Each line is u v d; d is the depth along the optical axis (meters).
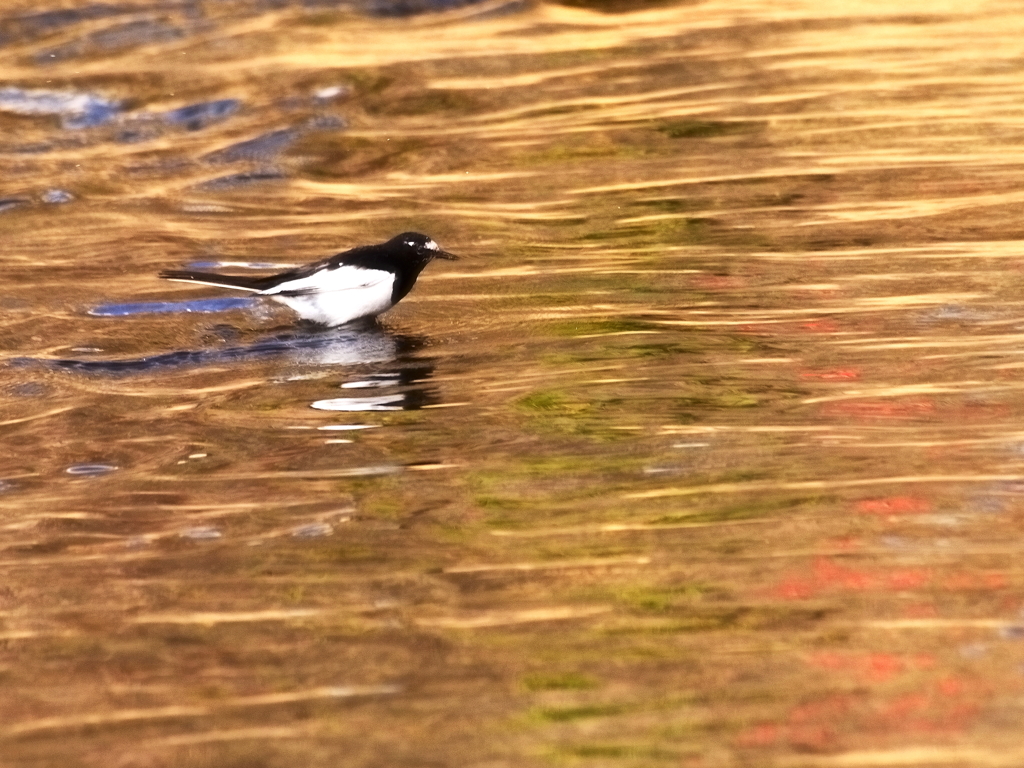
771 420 12.58
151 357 15.23
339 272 15.62
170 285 17.28
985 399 12.73
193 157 22.11
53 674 9.22
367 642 9.38
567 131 22.11
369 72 24.94
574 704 8.48
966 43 24.59
